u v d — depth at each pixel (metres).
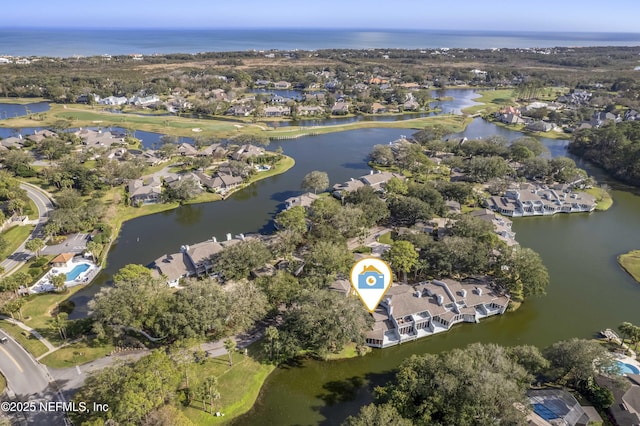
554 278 119.44
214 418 73.25
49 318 96.94
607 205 170.50
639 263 126.25
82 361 83.56
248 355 86.75
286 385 81.69
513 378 72.44
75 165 178.12
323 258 107.38
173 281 108.31
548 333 96.50
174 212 158.75
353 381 82.94
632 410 70.81
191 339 83.38
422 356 84.75
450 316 95.56
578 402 73.88
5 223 138.50
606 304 107.94
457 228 125.31
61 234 136.62
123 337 89.75
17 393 75.62
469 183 186.25
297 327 86.00
